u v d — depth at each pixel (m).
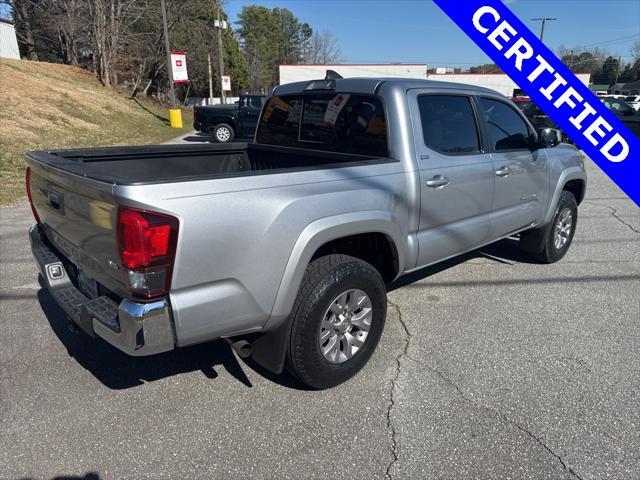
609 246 5.88
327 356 2.88
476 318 3.93
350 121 3.56
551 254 5.12
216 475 2.30
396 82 3.37
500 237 4.34
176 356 3.36
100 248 2.38
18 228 6.32
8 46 26.50
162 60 31.84
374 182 3.00
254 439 2.54
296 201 2.54
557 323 3.84
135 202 2.06
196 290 2.29
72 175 2.41
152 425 2.64
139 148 3.74
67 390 2.94
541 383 3.04
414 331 3.71
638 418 2.71
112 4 27.42
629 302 4.25
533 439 2.54
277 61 100.38
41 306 4.04
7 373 3.10
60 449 2.45
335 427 2.64
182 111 34.03
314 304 2.69
